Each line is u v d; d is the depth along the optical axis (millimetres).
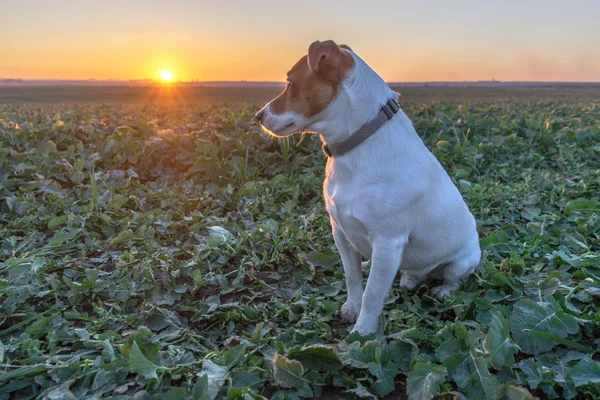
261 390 668
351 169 770
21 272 917
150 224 1200
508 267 973
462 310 822
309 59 736
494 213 1349
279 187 1479
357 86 754
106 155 1611
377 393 660
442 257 878
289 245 1056
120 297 869
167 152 1667
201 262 1001
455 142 2084
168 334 772
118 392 641
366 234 789
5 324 812
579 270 930
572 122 2582
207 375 643
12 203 1247
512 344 672
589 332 771
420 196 788
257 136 1799
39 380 664
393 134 773
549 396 642
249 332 810
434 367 644
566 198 1408
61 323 788
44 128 1772
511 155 1873
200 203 1362
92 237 1135
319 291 946
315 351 681
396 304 908
